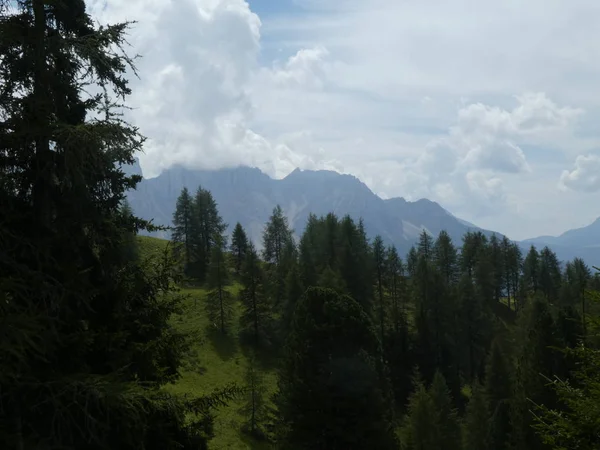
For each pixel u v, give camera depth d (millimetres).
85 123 8422
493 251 105688
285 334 62562
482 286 94000
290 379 23047
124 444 8477
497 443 34188
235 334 67188
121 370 8055
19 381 7359
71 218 8797
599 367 11477
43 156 8430
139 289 9484
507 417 34281
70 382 7395
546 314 30766
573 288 84688
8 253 8195
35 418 7738
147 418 8688
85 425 7664
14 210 8500
